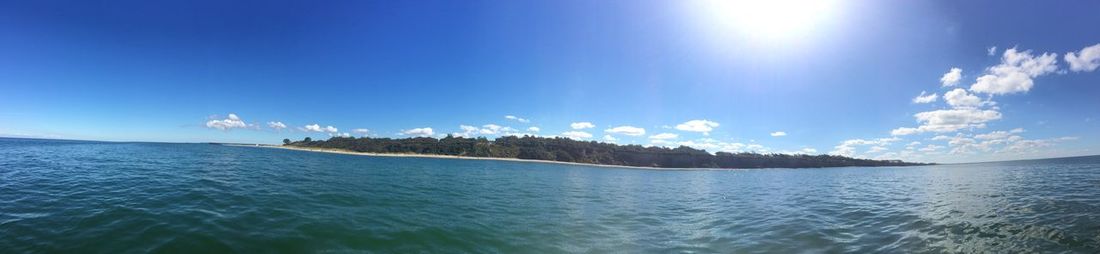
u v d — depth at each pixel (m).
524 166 98.50
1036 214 19.73
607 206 24.48
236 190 22.59
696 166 154.62
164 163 42.38
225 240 12.33
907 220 18.89
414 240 13.53
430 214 18.42
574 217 19.64
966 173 71.94
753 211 23.22
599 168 114.31
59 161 41.66
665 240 15.13
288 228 14.09
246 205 17.91
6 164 35.50
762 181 58.09
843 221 19.27
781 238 15.50
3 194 18.62
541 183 42.53
